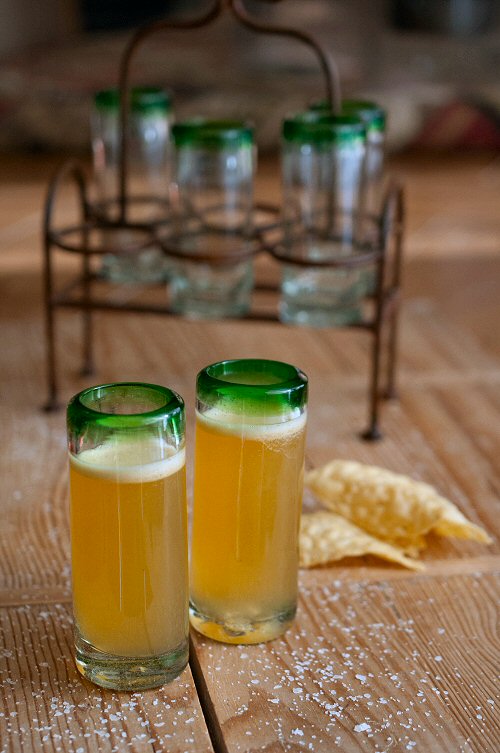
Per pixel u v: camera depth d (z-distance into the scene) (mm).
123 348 1169
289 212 1006
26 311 1247
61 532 914
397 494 896
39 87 2135
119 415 761
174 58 2262
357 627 837
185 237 1015
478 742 769
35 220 1599
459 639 832
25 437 1019
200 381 798
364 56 2332
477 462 999
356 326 1007
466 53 2338
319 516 896
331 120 1002
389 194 995
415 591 866
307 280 1002
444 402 1083
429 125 2184
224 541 807
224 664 809
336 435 1030
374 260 987
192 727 773
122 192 1044
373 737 770
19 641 824
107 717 778
